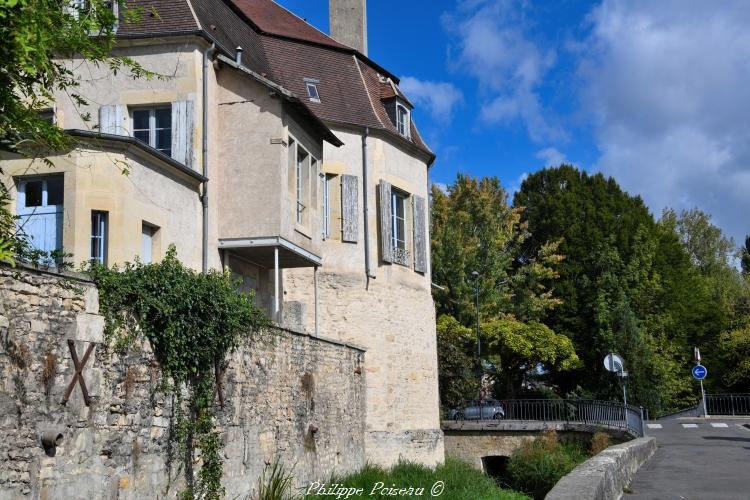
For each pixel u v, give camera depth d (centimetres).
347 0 2958
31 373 837
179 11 1803
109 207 1374
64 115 1738
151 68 1767
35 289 854
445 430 3116
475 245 4603
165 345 1078
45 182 1388
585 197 5166
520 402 3466
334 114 2467
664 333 4809
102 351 957
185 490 1121
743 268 7088
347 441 1870
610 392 4416
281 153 1820
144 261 1518
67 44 1029
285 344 1525
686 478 1466
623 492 1284
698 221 6512
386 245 2520
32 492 823
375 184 2539
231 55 1919
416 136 2814
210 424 1188
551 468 2448
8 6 833
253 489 1342
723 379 4838
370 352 2445
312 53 2558
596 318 4625
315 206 2031
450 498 1809
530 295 4756
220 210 1819
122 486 977
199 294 1150
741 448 2102
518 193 5462
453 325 3969
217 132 1841
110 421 964
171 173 1598
